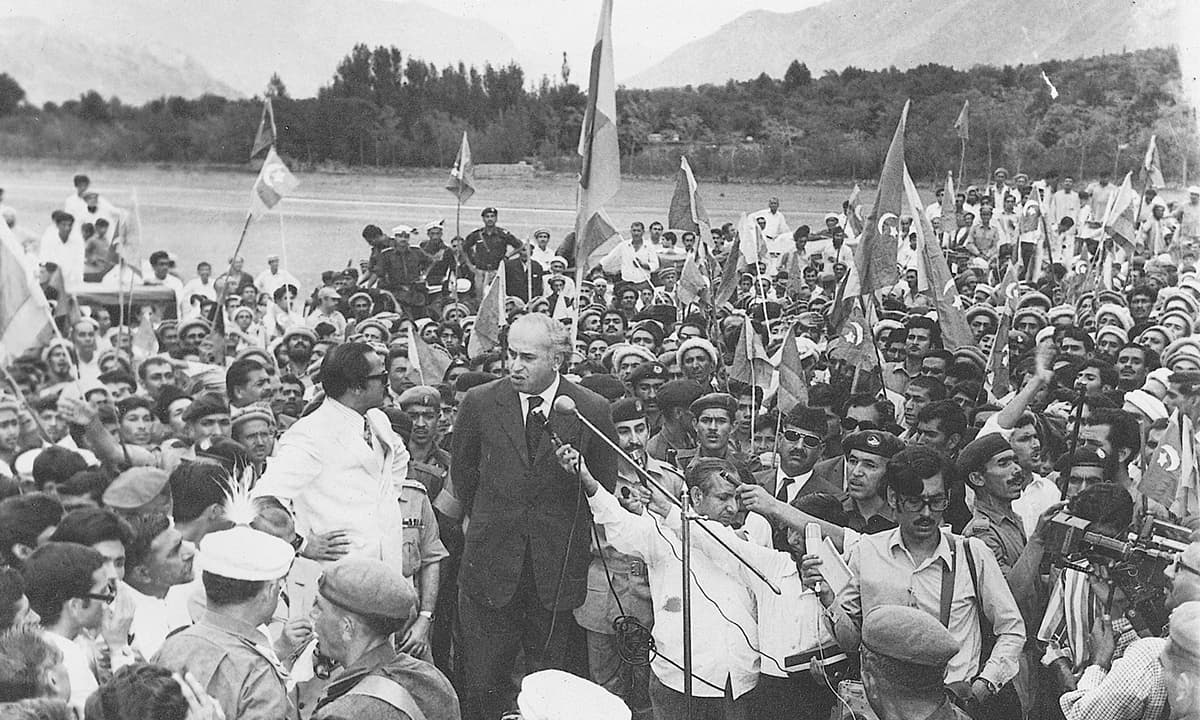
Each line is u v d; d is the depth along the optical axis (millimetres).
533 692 3814
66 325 10609
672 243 17781
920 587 5242
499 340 9195
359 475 5465
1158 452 6617
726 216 20672
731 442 7617
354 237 19750
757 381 8039
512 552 5664
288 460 5348
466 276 15383
